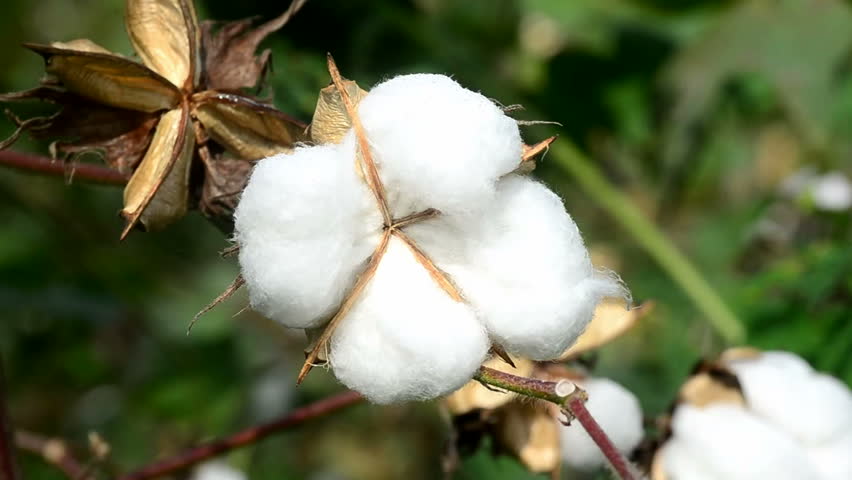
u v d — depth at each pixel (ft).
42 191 3.38
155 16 1.87
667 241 2.68
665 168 3.22
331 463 3.63
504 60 3.14
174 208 1.86
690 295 2.56
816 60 2.94
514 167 1.65
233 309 3.53
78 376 3.51
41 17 3.62
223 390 3.44
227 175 1.86
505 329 1.66
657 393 2.54
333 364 1.65
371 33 2.65
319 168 1.62
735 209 3.18
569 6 3.18
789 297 2.46
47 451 2.29
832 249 2.48
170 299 3.51
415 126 1.63
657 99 3.17
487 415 2.03
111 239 3.48
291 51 2.50
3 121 3.03
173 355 3.50
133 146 1.87
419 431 3.68
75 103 1.85
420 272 1.65
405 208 1.66
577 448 2.05
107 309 3.42
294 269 1.61
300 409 2.14
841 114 2.95
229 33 1.90
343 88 1.67
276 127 1.85
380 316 1.63
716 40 3.01
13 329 3.49
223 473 2.48
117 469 2.31
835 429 2.08
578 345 2.05
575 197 3.18
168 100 1.86
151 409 3.40
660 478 2.12
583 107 3.16
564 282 1.65
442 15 2.97
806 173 3.01
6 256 3.36
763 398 2.10
